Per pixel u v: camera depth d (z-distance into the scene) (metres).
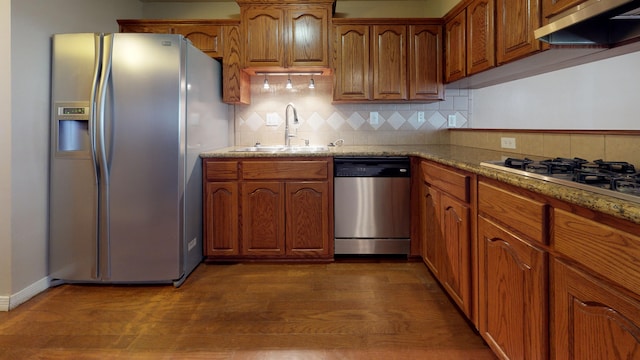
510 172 1.42
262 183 2.83
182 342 1.79
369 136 3.53
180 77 2.41
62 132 2.41
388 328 1.90
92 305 2.18
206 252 2.86
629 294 0.82
